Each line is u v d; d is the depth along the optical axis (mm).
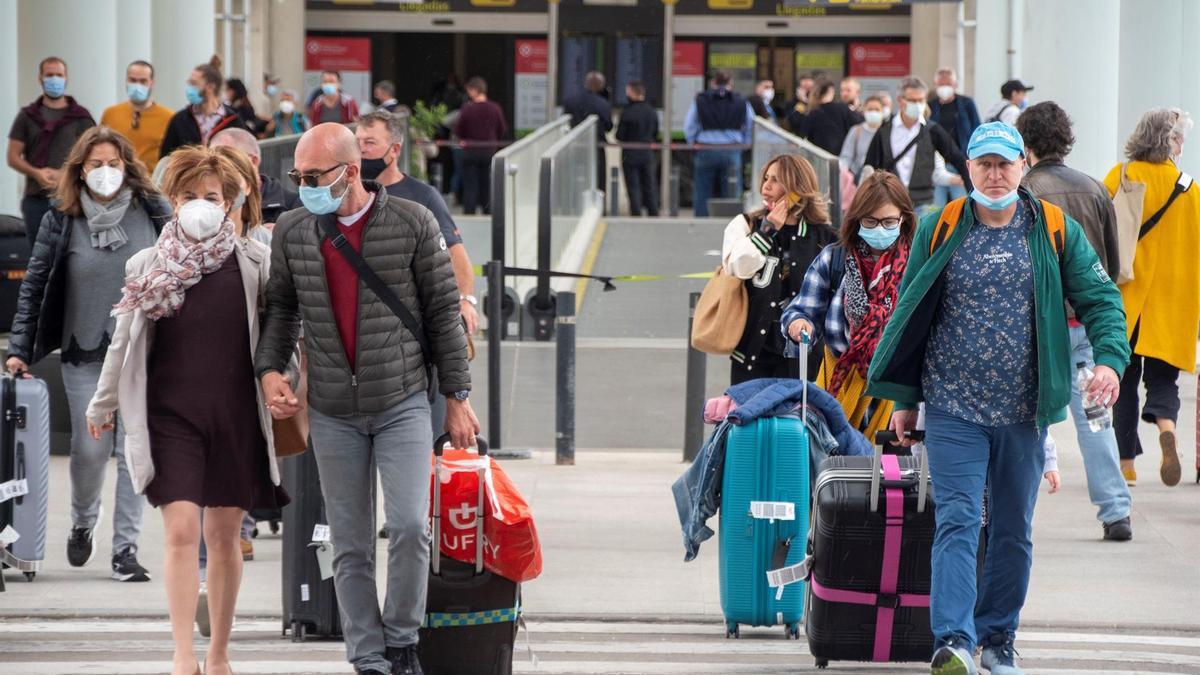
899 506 20391
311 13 102375
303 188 19188
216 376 20141
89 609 24875
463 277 26016
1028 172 28547
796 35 101688
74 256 26141
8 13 54781
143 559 28281
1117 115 56344
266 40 100875
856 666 22094
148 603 25312
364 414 19625
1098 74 54906
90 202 25953
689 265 65062
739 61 101812
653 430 41188
